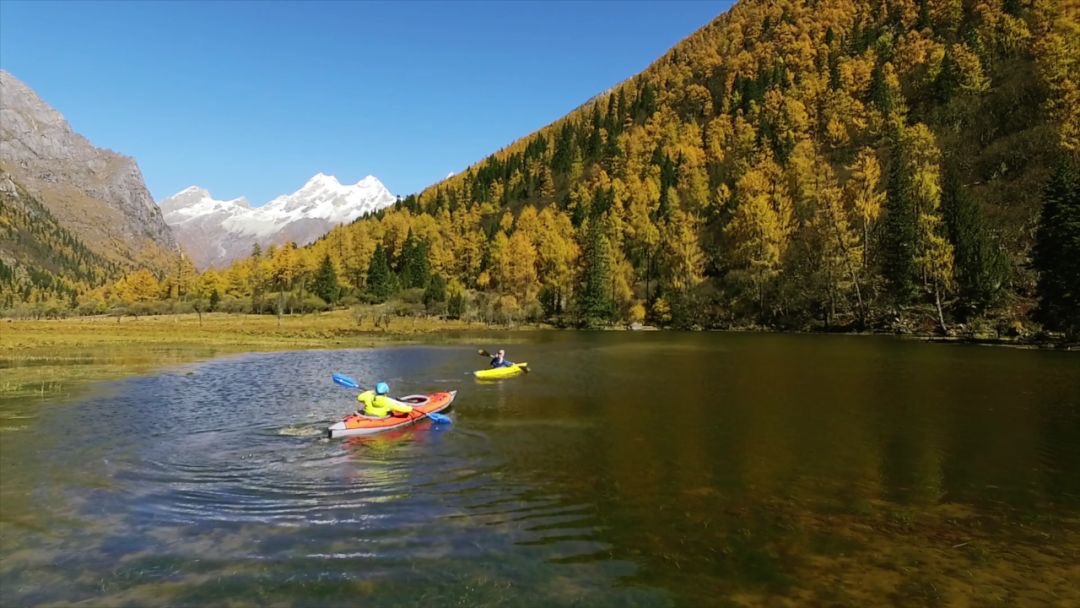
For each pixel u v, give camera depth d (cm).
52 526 1070
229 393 2588
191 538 1015
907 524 1077
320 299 11831
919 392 2456
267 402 2375
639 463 1470
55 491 1270
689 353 4369
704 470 1409
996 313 5425
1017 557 941
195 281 15200
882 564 914
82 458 1536
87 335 5941
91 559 927
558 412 2123
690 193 11244
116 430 1864
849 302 7038
